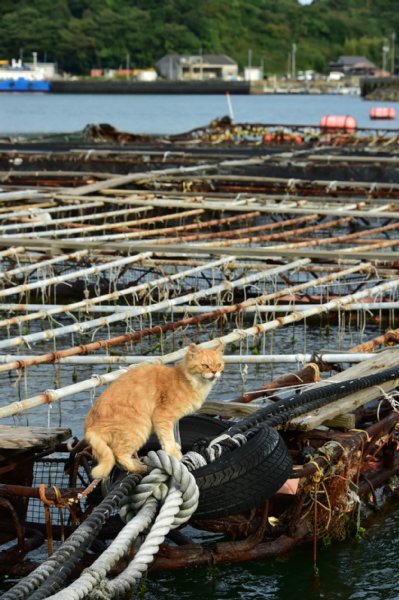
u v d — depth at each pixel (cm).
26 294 2256
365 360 1459
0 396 1786
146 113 13525
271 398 1370
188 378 970
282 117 12544
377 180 3966
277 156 4428
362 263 2253
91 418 961
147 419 961
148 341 2155
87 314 2162
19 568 1082
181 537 1142
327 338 2191
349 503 1197
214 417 1259
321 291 2314
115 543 922
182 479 977
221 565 1127
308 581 1117
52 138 6856
